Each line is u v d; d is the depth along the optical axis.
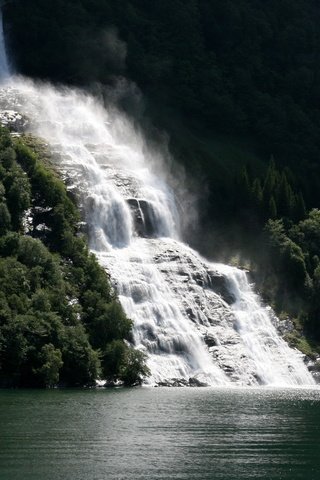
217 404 87.69
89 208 146.25
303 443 62.06
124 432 65.00
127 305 126.69
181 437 63.62
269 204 169.25
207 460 55.72
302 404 89.62
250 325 143.38
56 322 107.06
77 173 151.12
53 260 119.00
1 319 103.81
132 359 112.38
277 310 153.12
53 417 71.81
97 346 113.44
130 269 136.12
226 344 134.12
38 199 135.38
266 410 82.50
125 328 116.56
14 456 55.31
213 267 153.25
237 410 81.88
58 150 158.12
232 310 144.50
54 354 103.31
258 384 129.75
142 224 154.12
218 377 125.38
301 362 140.75
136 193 159.50
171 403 86.94
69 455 56.00
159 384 116.06
